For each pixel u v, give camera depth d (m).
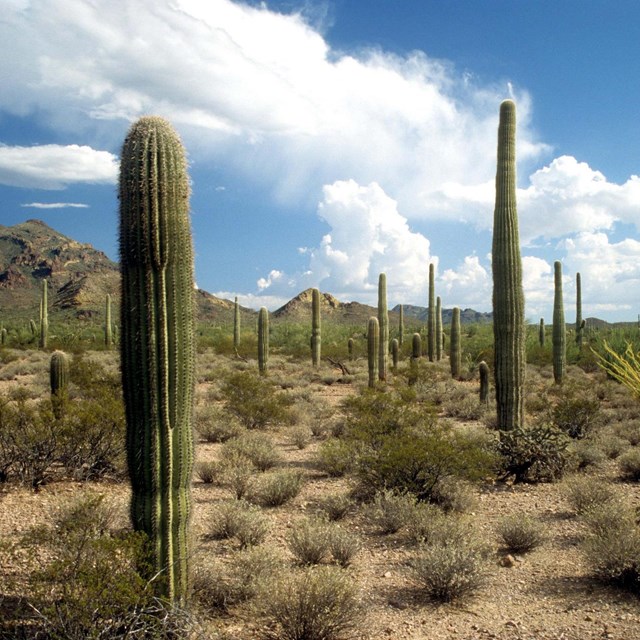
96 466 10.92
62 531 5.20
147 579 5.05
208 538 8.09
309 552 7.18
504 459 11.57
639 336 27.33
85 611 4.47
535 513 9.45
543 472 11.55
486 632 5.60
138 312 5.16
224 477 10.68
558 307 26.23
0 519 8.23
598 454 12.54
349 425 12.23
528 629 5.65
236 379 18.22
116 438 10.88
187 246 5.38
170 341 5.21
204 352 45.88
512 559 7.36
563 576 6.93
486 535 8.40
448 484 9.70
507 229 12.50
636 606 6.13
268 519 8.47
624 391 22.94
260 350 30.88
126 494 9.80
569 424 15.48
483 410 19.34
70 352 40.03
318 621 5.41
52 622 4.49
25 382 28.03
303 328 65.88
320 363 38.34
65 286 174.12
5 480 10.15
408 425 11.50
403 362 37.75
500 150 12.67
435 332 36.94
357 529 8.72
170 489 5.21
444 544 7.57
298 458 13.57
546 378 30.67
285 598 5.50
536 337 43.69
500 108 12.80
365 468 10.25
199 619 5.29
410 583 6.74
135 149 5.25
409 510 8.59
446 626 5.74
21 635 4.68
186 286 5.34
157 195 5.14
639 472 11.46
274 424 17.69
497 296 12.55
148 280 5.14
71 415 10.87
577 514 9.26
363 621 5.61
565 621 5.82
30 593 5.48
